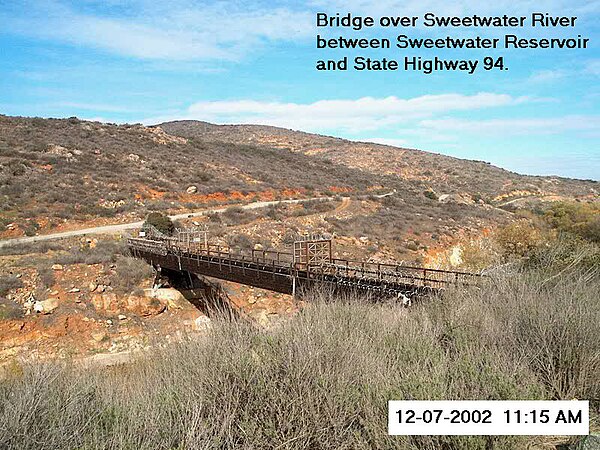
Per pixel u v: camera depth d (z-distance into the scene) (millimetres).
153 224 32625
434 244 38719
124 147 53000
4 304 19609
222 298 24609
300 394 4355
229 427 4152
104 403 4672
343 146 133125
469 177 100688
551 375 5289
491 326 6125
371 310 7898
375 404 4332
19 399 4172
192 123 172250
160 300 22859
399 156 120688
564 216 33219
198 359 5250
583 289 7203
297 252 16281
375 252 34719
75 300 21219
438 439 3922
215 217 37500
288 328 5891
